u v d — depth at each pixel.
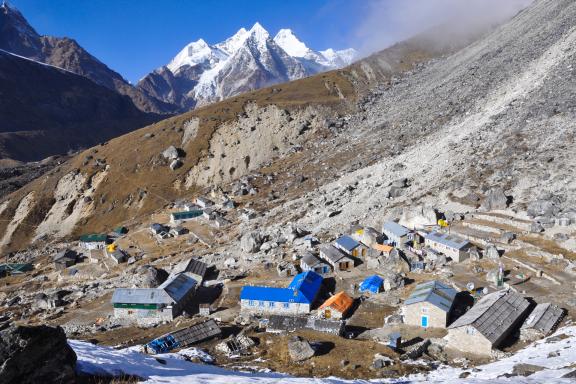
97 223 188.75
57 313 83.75
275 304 69.62
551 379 28.72
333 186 131.75
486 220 86.25
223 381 27.20
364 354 49.22
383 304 66.38
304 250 93.88
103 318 77.31
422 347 49.81
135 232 144.75
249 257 98.62
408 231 86.50
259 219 126.25
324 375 44.69
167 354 49.59
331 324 57.22
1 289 116.56
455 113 151.25
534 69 144.38
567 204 79.06
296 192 141.75
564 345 42.75
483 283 65.56
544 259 69.19
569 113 105.12
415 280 72.12
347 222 103.31
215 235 124.50
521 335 50.41
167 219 154.38
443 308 55.25
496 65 174.50
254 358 50.69
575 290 58.75
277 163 185.38
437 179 106.31
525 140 104.25
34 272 128.25
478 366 43.72
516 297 55.84
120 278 102.56
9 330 21.61
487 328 48.69
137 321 74.00
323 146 186.00
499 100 138.12
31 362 21.80
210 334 58.03
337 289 74.75
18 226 198.25
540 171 91.00
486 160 104.44
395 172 121.50
